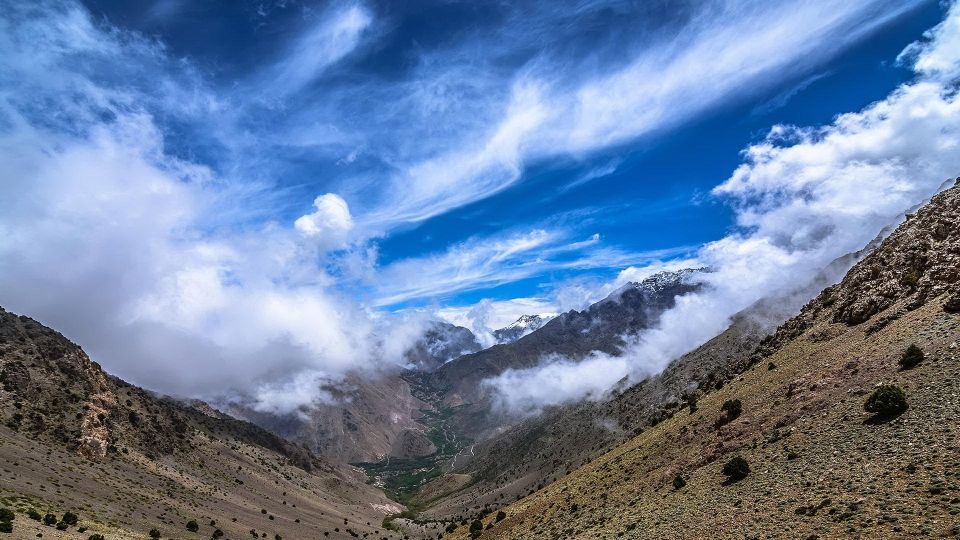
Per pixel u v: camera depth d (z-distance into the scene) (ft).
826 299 329.31
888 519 102.63
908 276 240.73
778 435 184.55
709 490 177.37
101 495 437.17
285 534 627.46
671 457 244.83
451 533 484.74
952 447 117.50
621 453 339.57
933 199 275.59
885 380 169.68
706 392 385.70
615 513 217.36
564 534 231.91
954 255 219.41
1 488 332.80
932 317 190.39
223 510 615.57
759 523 131.85
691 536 145.69
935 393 144.36
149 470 613.11
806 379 210.79
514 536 294.66
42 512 310.86
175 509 514.27
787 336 335.88
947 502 98.84
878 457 132.05
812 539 109.70
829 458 146.82
